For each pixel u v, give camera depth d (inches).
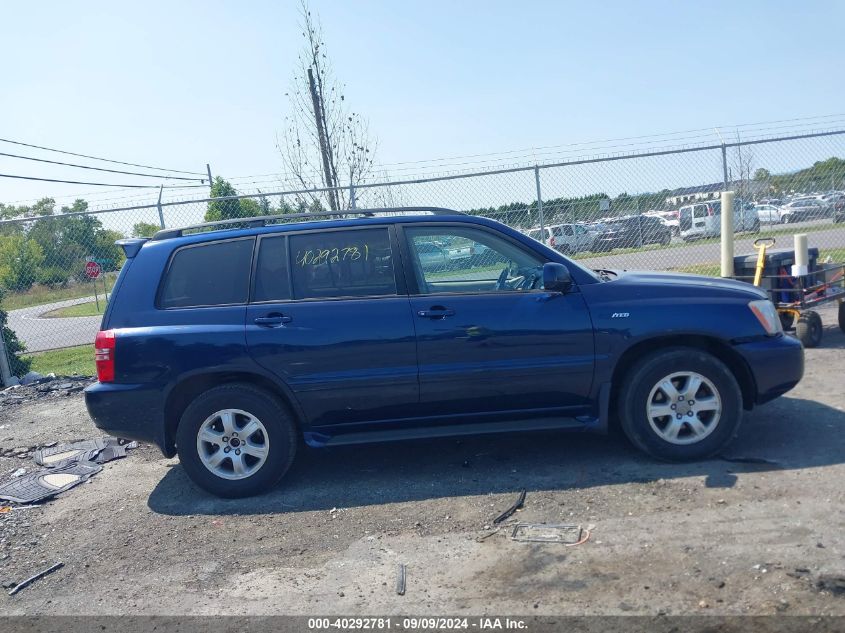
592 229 415.8
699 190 413.4
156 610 147.6
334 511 187.0
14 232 457.4
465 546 160.7
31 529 196.9
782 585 131.8
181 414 207.9
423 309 195.2
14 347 398.6
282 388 195.2
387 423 199.8
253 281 201.9
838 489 168.7
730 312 194.1
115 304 202.5
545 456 211.0
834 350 305.1
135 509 202.8
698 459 194.7
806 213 423.5
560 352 193.9
